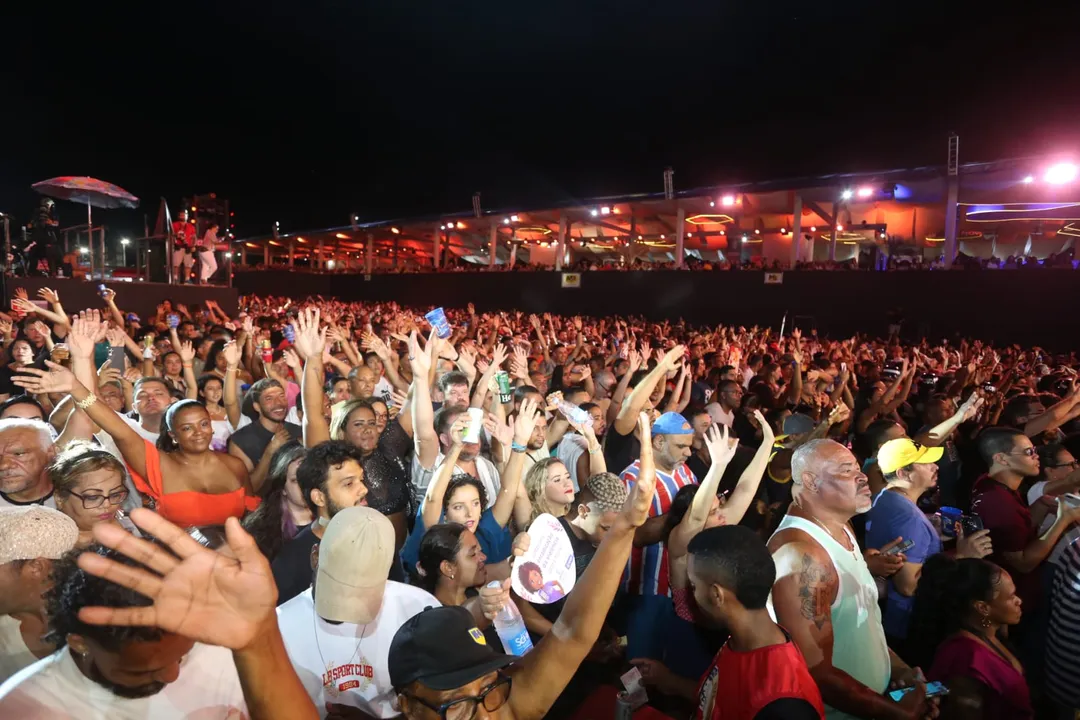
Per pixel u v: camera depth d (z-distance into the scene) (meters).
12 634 2.18
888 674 3.10
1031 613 4.46
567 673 2.19
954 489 6.66
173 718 1.80
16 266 15.55
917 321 25.30
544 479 4.22
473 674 1.82
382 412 5.36
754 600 2.34
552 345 14.89
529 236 48.66
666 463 4.78
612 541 2.19
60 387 3.75
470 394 7.20
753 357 15.06
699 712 2.55
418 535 3.80
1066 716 3.67
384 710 2.59
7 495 3.29
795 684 2.23
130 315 13.51
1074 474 4.75
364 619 2.38
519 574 3.19
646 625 3.92
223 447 5.91
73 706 1.68
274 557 3.57
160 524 1.32
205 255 19.53
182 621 1.30
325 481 3.20
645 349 8.40
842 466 3.00
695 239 42.19
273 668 1.41
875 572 3.83
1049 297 22.80
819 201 32.56
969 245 34.97
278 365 8.22
